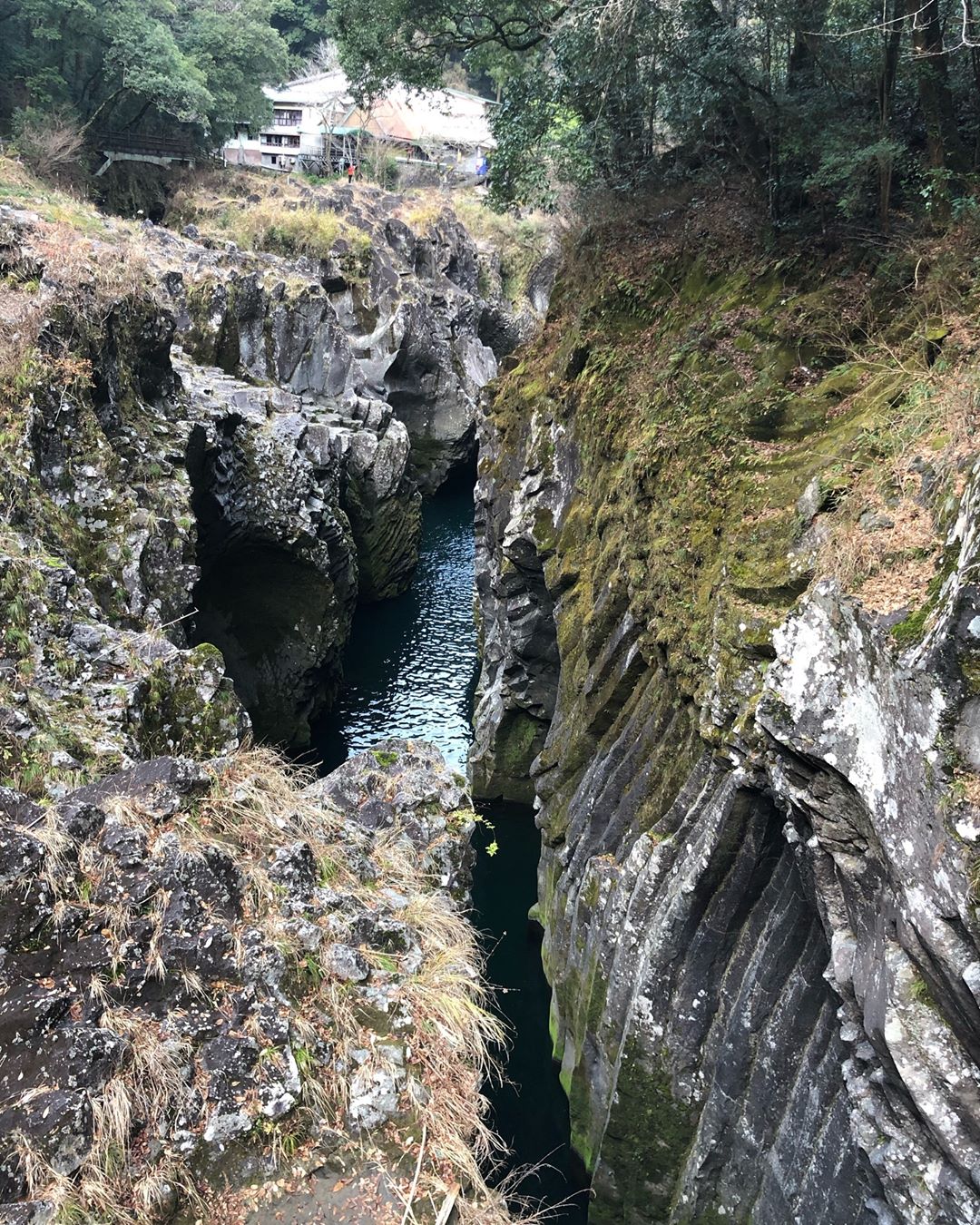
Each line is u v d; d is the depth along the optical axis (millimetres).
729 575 8312
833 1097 7148
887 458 7250
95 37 33688
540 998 13430
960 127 10453
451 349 42094
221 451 17203
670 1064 8703
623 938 9352
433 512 39250
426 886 7309
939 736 5133
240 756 7293
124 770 6316
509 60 18172
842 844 6434
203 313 25156
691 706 9320
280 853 6246
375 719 21750
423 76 17062
